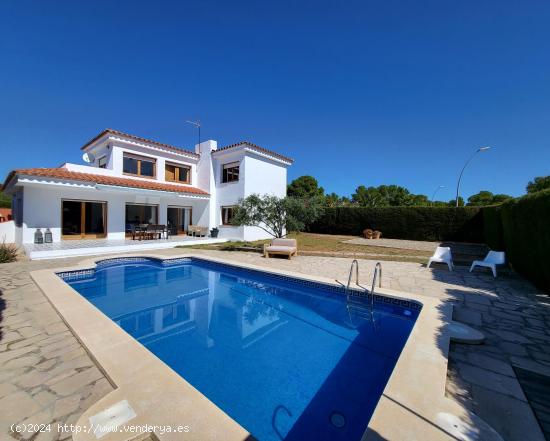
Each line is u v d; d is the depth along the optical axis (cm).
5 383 302
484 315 545
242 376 411
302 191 4422
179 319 657
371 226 2656
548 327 484
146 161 2047
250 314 690
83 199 1681
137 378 302
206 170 2270
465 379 317
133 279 1038
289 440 297
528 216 823
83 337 408
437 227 2320
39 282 741
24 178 1295
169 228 2141
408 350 374
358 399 359
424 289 745
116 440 210
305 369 432
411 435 218
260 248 1606
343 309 720
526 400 278
